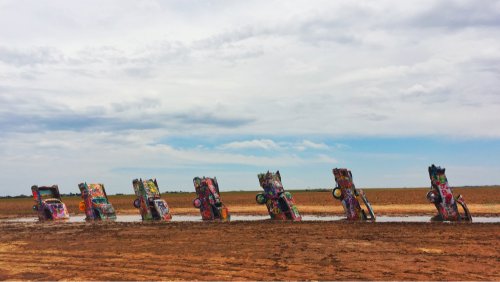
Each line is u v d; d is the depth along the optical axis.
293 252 14.71
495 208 31.45
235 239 18.16
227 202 56.78
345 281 10.83
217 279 11.41
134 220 31.00
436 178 23.45
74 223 28.98
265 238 18.12
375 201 46.28
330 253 14.36
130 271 12.72
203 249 15.93
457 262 12.62
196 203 29.14
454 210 22.94
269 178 27.05
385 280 10.84
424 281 10.66
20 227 27.17
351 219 25.05
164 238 19.27
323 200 53.66
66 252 16.45
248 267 12.69
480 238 16.61
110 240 19.28
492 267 11.95
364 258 13.45
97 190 32.59
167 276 11.95
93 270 13.04
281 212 26.59
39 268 13.62
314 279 11.12
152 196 30.88
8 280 12.11
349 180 25.23
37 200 33.91
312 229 20.67
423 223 21.89
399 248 14.95
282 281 11.01
